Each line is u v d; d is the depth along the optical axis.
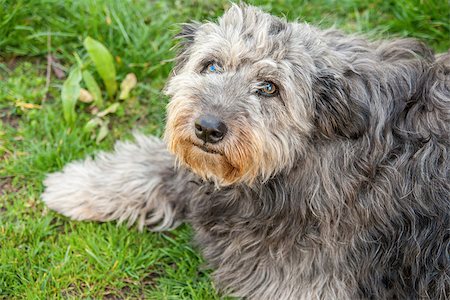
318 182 1.08
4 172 1.30
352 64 1.07
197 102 1.04
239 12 1.09
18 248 1.21
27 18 1.44
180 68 1.14
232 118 1.03
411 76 1.10
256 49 1.05
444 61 1.18
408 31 1.48
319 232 1.11
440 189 1.09
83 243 1.22
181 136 1.05
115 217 1.26
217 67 1.08
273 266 1.15
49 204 1.27
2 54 1.42
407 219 1.10
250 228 1.14
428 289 1.12
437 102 1.10
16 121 1.36
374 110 1.06
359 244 1.11
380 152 1.08
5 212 1.26
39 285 1.17
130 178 1.28
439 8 1.47
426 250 1.11
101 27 1.43
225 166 1.06
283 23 1.08
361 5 1.53
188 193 1.21
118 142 1.34
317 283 1.13
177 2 1.50
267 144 1.05
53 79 1.42
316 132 1.08
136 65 1.42
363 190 1.09
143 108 1.41
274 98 1.06
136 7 1.47
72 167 1.31
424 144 1.09
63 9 1.45
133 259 1.21
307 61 1.05
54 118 1.36
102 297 1.18
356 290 1.13
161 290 1.19
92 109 1.39
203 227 1.18
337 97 1.05
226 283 1.18
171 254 1.23
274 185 1.10
